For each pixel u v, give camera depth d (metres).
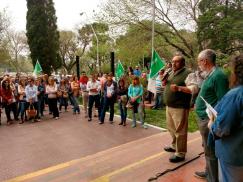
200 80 4.62
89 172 5.39
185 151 5.35
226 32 17.56
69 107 16.16
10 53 47.03
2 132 10.38
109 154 6.63
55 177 5.48
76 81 14.23
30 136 9.60
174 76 5.24
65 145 8.34
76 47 48.81
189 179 4.57
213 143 3.14
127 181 4.66
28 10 34.28
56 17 35.53
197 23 19.05
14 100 12.20
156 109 13.37
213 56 3.92
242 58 2.69
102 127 10.60
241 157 2.69
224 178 2.88
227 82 3.77
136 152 6.38
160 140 7.34
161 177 4.68
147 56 21.91
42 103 13.54
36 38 34.12
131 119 11.79
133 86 10.34
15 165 6.70
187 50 20.77
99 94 12.05
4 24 34.62
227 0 19.03
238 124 2.65
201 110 3.98
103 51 34.06
